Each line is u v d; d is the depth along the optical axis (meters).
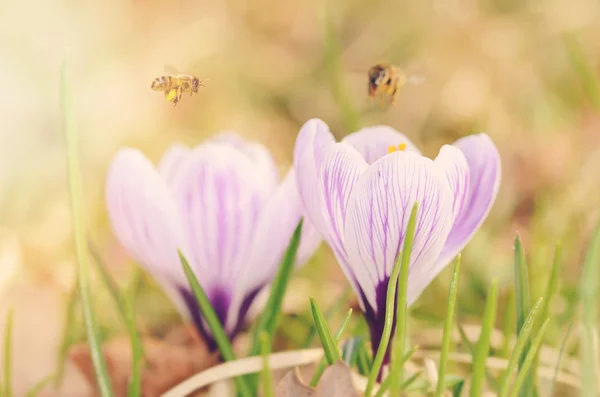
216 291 0.48
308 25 1.14
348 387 0.43
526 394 0.46
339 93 0.69
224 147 0.47
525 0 1.15
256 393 0.49
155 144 0.91
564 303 0.59
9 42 0.94
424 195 0.42
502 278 0.62
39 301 0.56
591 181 0.70
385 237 0.43
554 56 1.04
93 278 0.62
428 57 1.07
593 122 0.90
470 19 1.14
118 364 0.52
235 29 1.14
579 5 1.10
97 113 0.93
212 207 0.47
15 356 0.54
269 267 0.47
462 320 0.60
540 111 0.92
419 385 0.46
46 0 1.00
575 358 0.54
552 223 0.67
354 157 0.43
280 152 0.90
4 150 0.80
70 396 0.53
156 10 1.14
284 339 0.58
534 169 0.81
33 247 0.63
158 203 0.47
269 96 1.03
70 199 0.46
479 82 1.00
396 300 0.44
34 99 0.91
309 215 0.44
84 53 1.01
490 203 0.44
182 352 0.52
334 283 0.63
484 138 0.44
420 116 0.94
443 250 0.44
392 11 1.16
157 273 0.48
